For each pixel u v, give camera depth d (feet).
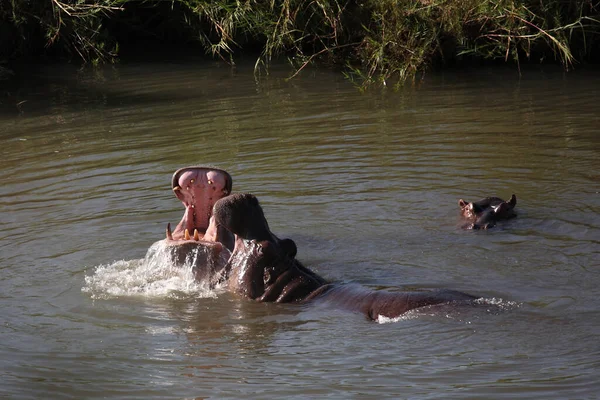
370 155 64.34
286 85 95.81
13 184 59.67
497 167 60.18
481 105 81.92
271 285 40.45
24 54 116.88
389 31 103.14
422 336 34.42
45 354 34.32
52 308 39.45
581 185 55.21
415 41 102.89
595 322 35.17
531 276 41.29
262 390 30.30
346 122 76.18
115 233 49.34
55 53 118.21
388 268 43.42
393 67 101.40
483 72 100.68
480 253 44.86
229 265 42.01
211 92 92.99
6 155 68.18
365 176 58.95
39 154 68.13
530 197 53.47
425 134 70.49
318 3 107.14
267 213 51.93
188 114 81.87
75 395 30.58
